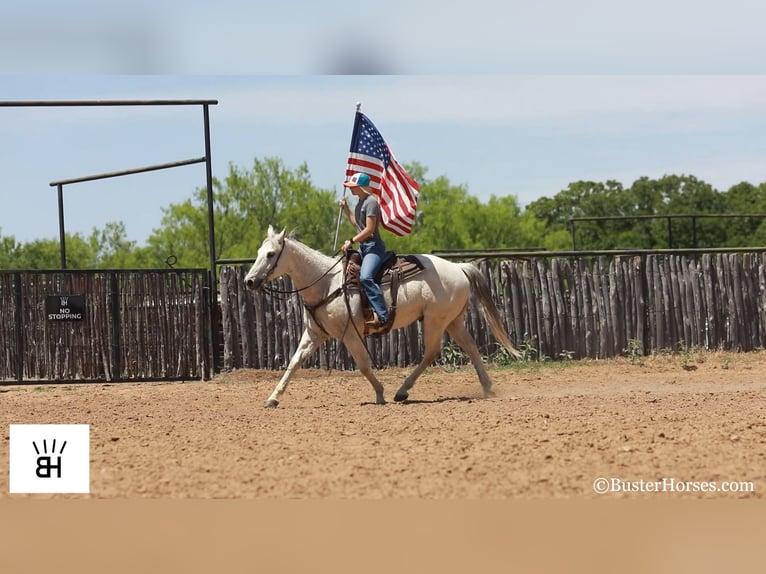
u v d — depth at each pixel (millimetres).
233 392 15727
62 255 20734
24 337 17312
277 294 18078
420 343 18531
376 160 14844
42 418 12109
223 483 7680
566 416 10930
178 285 17828
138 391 16312
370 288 12805
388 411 12102
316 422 11109
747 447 8789
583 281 19078
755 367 17844
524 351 18734
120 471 8211
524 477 7664
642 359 18828
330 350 18281
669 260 19344
